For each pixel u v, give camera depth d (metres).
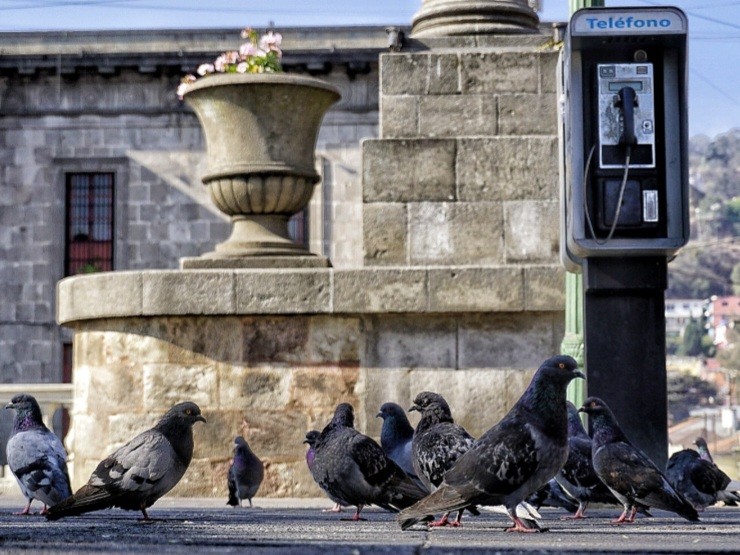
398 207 15.14
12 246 46.72
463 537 6.84
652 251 10.77
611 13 10.72
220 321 14.55
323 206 45.88
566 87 10.92
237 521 8.77
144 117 46.59
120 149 46.59
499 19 16.33
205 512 10.88
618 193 10.82
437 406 8.98
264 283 14.40
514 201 15.12
